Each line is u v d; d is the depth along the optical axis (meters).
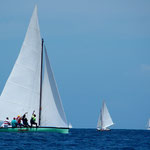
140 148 116.62
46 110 145.12
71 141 129.00
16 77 147.88
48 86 145.12
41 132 142.62
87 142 130.88
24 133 139.25
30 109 146.75
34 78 147.50
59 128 143.50
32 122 140.88
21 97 147.50
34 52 148.00
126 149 112.62
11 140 120.12
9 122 143.62
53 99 144.12
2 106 147.88
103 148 112.56
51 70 144.25
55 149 104.62
